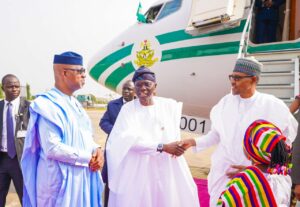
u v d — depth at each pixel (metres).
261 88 4.42
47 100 2.14
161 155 2.78
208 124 5.77
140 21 7.04
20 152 3.47
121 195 2.66
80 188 2.19
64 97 2.27
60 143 2.08
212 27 5.39
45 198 2.12
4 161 3.51
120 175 2.68
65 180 2.12
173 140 2.80
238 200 1.64
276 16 5.65
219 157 2.46
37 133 2.15
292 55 4.52
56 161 2.12
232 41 5.32
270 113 2.28
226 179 2.37
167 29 6.36
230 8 4.94
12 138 3.47
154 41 6.57
